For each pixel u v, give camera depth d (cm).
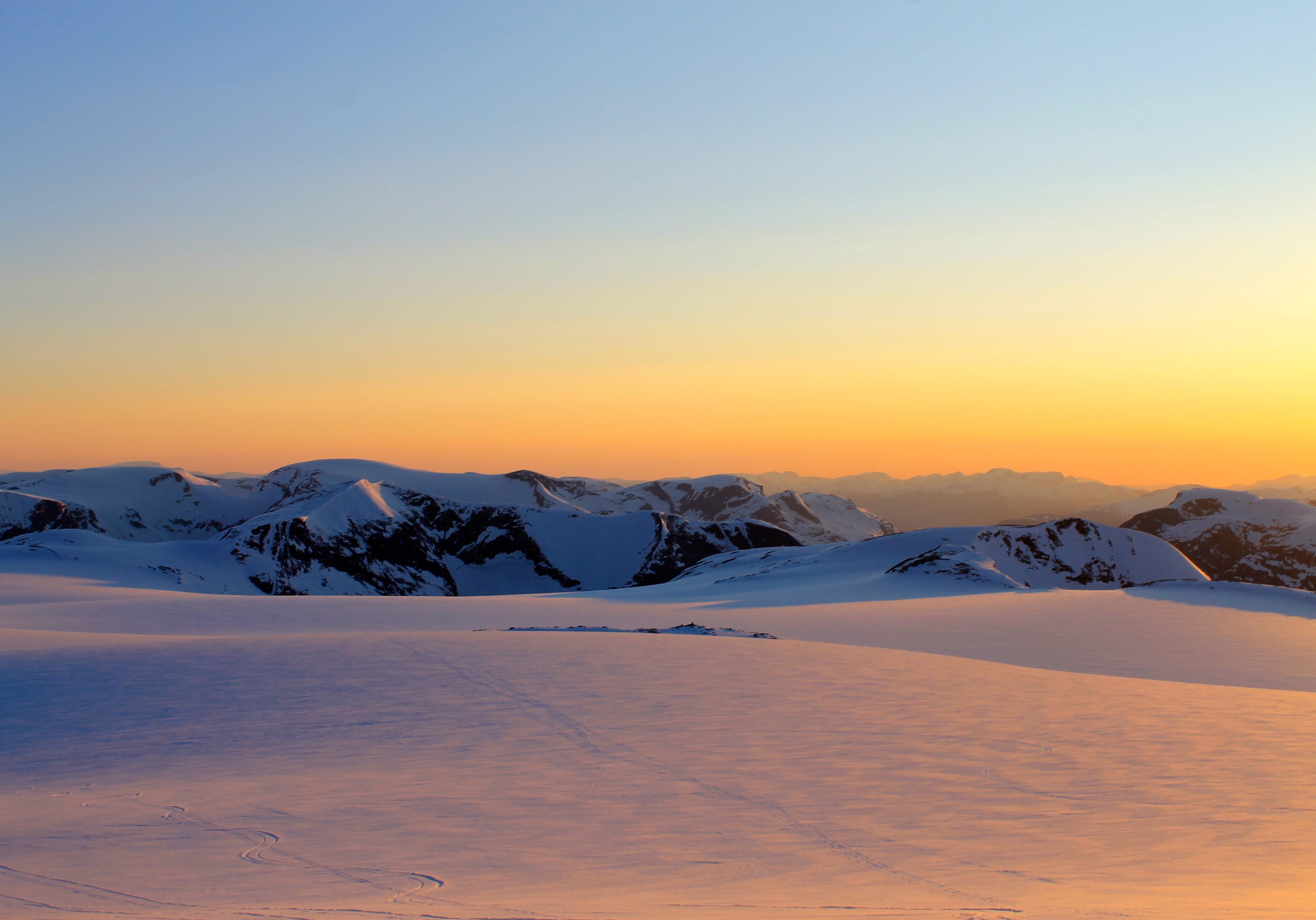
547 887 1066
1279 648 5222
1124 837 1328
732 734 2044
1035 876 1130
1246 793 1581
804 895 1023
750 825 1382
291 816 1432
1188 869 1165
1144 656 4906
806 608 7538
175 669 2866
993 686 2700
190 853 1234
